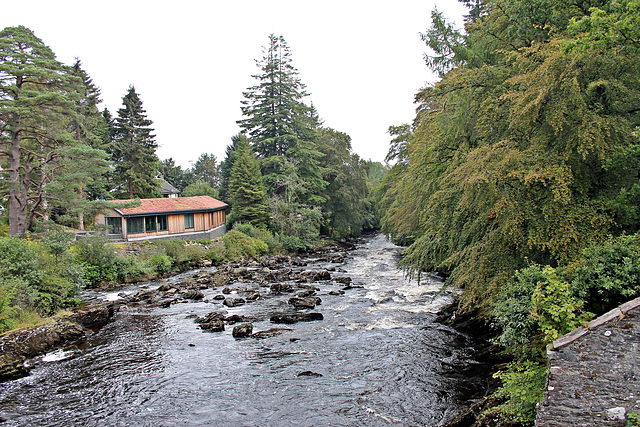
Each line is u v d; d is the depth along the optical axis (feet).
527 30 40.37
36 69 71.51
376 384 32.81
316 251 140.87
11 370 35.47
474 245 35.96
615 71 30.30
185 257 97.40
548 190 29.86
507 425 20.49
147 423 27.48
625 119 30.55
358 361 37.99
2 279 45.27
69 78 77.66
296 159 158.40
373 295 66.13
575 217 28.58
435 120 48.37
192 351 41.47
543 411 16.06
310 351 40.98
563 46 27.25
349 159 177.58
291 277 84.02
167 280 82.84
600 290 24.18
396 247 145.69
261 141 163.94
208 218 138.41
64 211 110.83
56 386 33.53
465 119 41.86
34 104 73.51
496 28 45.98
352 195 173.58
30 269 50.31
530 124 32.50
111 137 155.43
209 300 64.80
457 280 35.60
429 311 54.95
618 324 21.94
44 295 50.60
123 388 33.06
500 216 32.30
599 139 27.02
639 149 26.84
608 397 16.46
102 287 73.67
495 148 31.55
